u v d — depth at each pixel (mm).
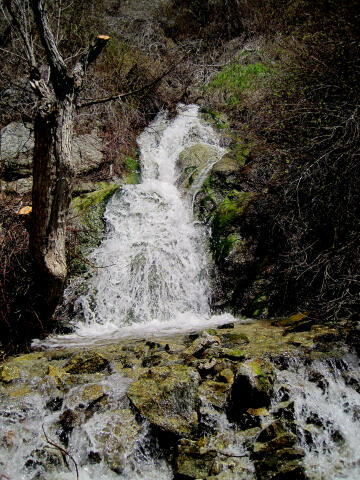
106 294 5598
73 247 5672
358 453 3121
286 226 5688
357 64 6203
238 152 7645
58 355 4266
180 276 5996
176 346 4309
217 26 11898
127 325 5430
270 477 2885
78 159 7379
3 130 7172
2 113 7547
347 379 3676
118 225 6266
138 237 6180
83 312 5410
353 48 6348
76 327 5262
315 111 6082
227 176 6977
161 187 7113
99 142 7906
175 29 12070
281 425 3205
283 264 5555
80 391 3566
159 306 5668
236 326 4988
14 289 4801
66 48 8742
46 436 3215
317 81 6477
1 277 4812
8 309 4594
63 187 4246
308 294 5227
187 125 8859
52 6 9133
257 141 7309
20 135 7160
